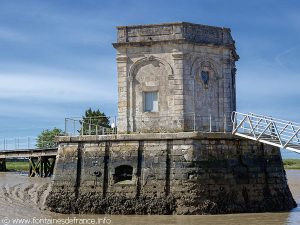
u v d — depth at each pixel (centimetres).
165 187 3112
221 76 3519
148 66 3425
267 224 2769
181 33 3366
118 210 3158
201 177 3094
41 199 3766
